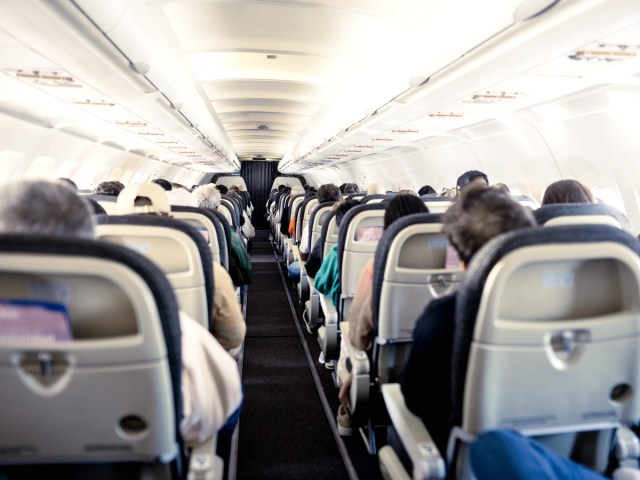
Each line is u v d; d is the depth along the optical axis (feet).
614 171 15.42
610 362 4.07
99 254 3.23
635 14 6.97
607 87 12.26
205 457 4.48
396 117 18.17
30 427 3.58
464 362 3.94
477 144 22.62
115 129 21.57
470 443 4.16
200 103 20.66
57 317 3.34
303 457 8.50
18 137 16.98
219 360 4.61
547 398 4.06
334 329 11.38
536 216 7.72
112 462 4.02
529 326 3.79
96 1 7.30
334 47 15.16
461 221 4.52
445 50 10.83
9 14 7.09
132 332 3.64
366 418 8.53
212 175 81.76
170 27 12.51
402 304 6.91
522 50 9.21
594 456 4.69
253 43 15.12
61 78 11.56
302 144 38.83
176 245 6.31
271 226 43.06
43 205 3.54
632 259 3.86
